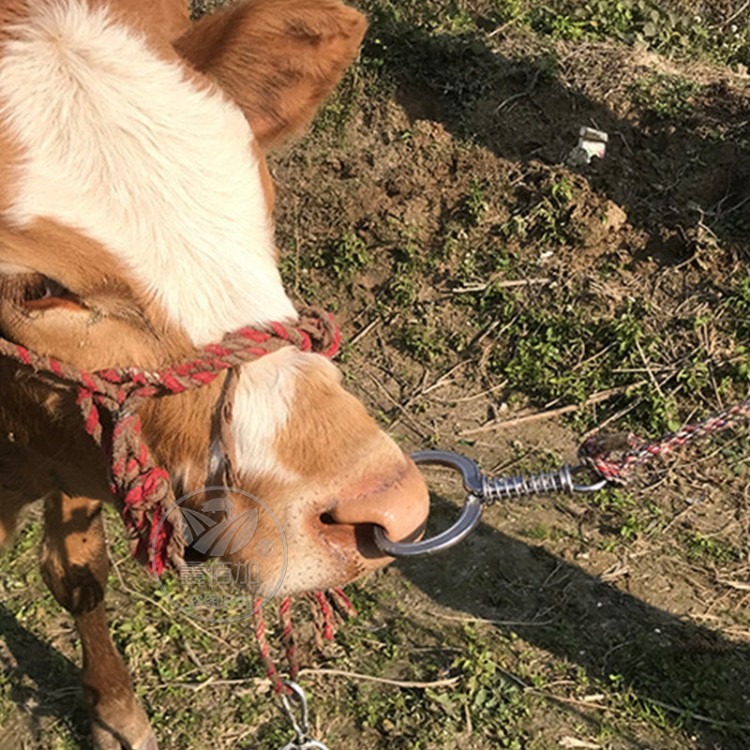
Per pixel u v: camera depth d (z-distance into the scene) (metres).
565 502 1.43
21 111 0.66
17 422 0.79
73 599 1.07
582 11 2.18
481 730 1.14
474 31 2.07
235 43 0.80
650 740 1.13
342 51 0.84
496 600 1.29
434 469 1.49
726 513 1.41
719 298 1.70
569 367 1.65
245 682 1.19
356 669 1.20
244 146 0.70
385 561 0.72
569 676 1.20
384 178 1.88
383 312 1.76
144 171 0.66
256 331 0.68
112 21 0.71
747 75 2.11
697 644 1.23
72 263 0.65
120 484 0.70
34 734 1.14
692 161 1.86
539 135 1.92
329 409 0.69
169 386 0.68
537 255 1.80
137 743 1.11
